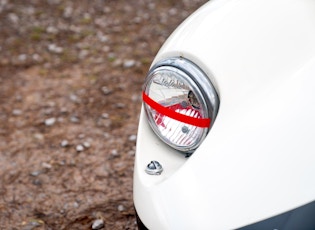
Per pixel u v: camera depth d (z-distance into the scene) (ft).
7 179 6.73
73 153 7.20
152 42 10.66
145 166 4.28
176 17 11.84
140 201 4.16
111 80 9.20
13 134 7.64
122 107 8.36
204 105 4.04
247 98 3.94
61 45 10.52
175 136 4.22
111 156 7.13
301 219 3.75
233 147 3.86
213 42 4.19
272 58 4.02
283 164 3.75
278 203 3.74
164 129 4.27
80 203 6.33
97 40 10.73
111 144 7.38
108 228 5.95
